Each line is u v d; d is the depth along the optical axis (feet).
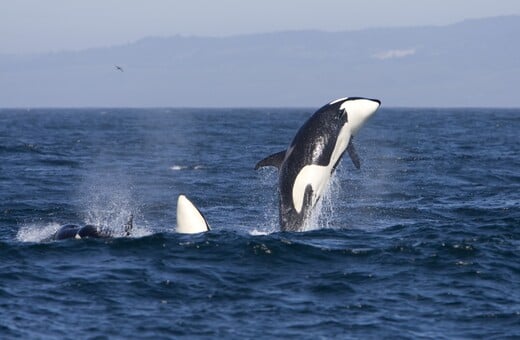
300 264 179.01
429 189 341.00
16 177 380.78
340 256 184.65
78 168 436.76
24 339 136.77
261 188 348.79
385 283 167.32
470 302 156.56
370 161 481.05
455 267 177.68
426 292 162.20
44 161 467.52
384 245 196.24
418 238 206.18
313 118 199.72
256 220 260.62
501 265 179.83
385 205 287.48
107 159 497.05
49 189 341.82
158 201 310.65
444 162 464.65
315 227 214.90
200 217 206.69
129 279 167.94
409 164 455.63
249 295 159.63
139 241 194.29
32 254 186.80
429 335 141.18
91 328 142.20
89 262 180.65
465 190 336.49
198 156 524.11
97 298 157.28
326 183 200.03
